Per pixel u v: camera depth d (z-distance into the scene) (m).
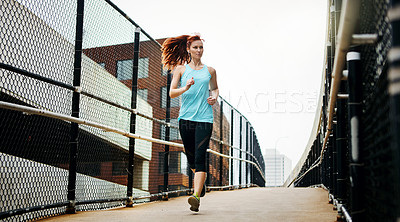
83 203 3.08
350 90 1.27
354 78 1.27
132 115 3.93
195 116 3.10
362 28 1.42
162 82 5.35
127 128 4.13
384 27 0.97
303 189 7.16
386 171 0.95
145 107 6.34
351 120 1.26
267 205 3.68
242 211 3.07
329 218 2.56
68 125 3.56
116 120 4.43
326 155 5.26
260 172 13.97
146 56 4.82
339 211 2.31
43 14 2.98
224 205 3.69
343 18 0.99
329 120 2.53
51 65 3.32
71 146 3.02
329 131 3.01
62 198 3.21
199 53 3.22
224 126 7.92
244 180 9.58
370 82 1.28
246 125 10.10
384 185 0.99
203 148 3.04
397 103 0.63
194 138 3.18
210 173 6.71
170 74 5.20
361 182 1.22
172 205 3.92
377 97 1.08
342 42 1.11
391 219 0.90
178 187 5.78
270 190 6.84
